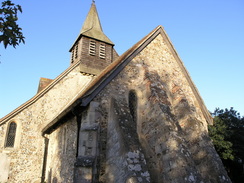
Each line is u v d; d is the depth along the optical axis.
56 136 13.19
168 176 7.78
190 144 9.92
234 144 18.50
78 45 19.75
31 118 14.70
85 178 7.79
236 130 19.53
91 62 18.86
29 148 14.11
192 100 12.40
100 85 9.44
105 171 8.23
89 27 21.36
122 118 8.52
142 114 9.95
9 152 13.48
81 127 9.00
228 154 16.22
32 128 14.55
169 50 13.00
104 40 20.27
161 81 11.03
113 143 8.24
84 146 8.37
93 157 8.11
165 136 8.38
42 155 14.21
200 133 9.91
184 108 10.62
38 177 13.76
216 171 8.93
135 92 10.54
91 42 19.62
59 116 10.72
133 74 10.73
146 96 10.08
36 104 15.14
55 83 16.34
